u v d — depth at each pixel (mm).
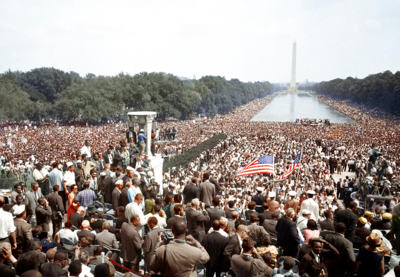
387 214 10812
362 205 25578
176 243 6586
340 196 34375
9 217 8844
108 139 67062
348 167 51938
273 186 34375
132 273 7926
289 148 63344
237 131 90875
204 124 109125
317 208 12375
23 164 40062
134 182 11977
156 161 23438
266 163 26953
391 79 175625
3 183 30453
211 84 179375
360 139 76688
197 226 9984
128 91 128750
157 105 127375
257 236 9852
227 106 190875
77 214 11359
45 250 9711
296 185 36031
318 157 56531
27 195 12812
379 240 7695
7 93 117500
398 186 29500
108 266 6797
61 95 145125
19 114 119875
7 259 7949
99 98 115250
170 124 109062
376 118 140625
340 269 8078
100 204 14016
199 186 13531
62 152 50250
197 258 6527
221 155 56688
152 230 8711
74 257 8602
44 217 11531
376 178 27500
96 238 9328
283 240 9508
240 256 7555
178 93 133750
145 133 22641
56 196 12531
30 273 6648
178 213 9047
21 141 60844
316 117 169375
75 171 15953
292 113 194000
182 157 52062
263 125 104750
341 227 8289
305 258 7781
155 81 133750
